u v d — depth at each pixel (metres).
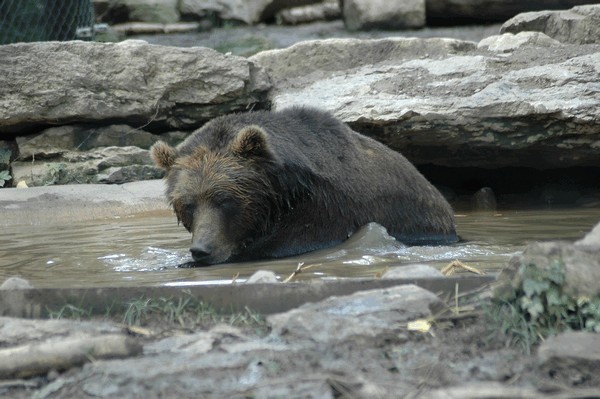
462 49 19.36
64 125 18.73
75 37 22.34
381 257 10.90
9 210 15.44
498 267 9.80
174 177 11.42
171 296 7.13
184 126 19.44
